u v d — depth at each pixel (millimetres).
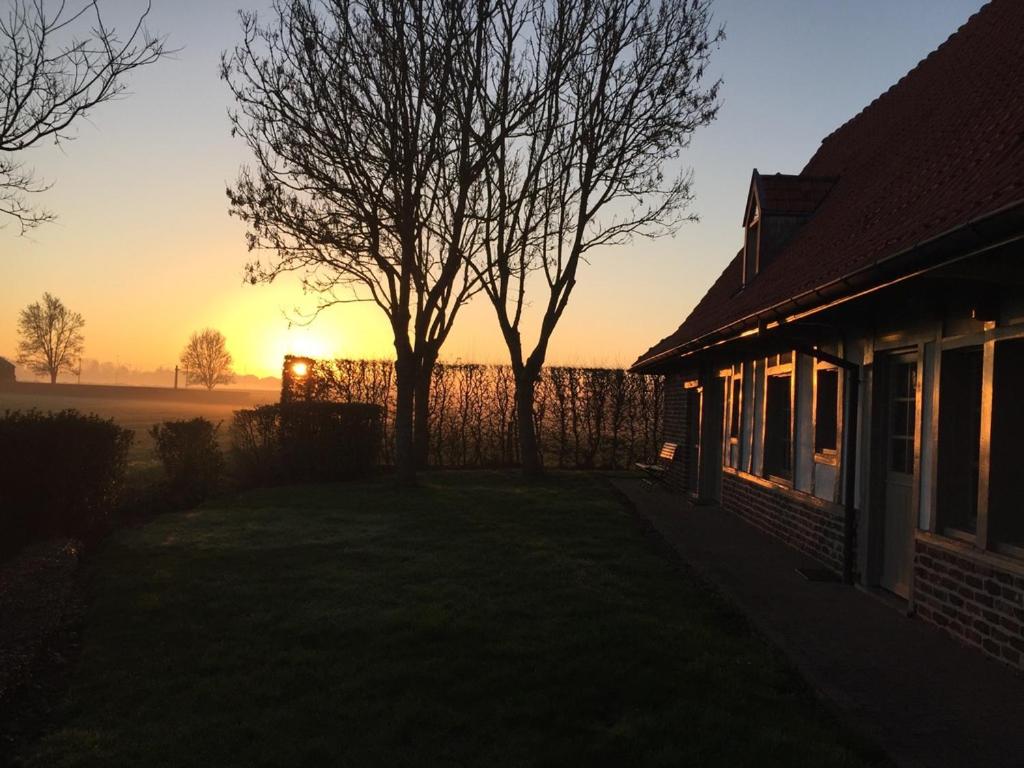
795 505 9695
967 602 5797
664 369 17703
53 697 5133
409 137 15094
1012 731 4340
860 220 8859
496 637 6055
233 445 17219
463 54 15375
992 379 5500
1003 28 10133
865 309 7488
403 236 15656
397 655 5695
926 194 7047
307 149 15031
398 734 4418
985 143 6789
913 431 7211
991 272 4719
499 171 17078
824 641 5922
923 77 12320
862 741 4250
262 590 7488
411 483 16156
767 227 12633
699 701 4840
